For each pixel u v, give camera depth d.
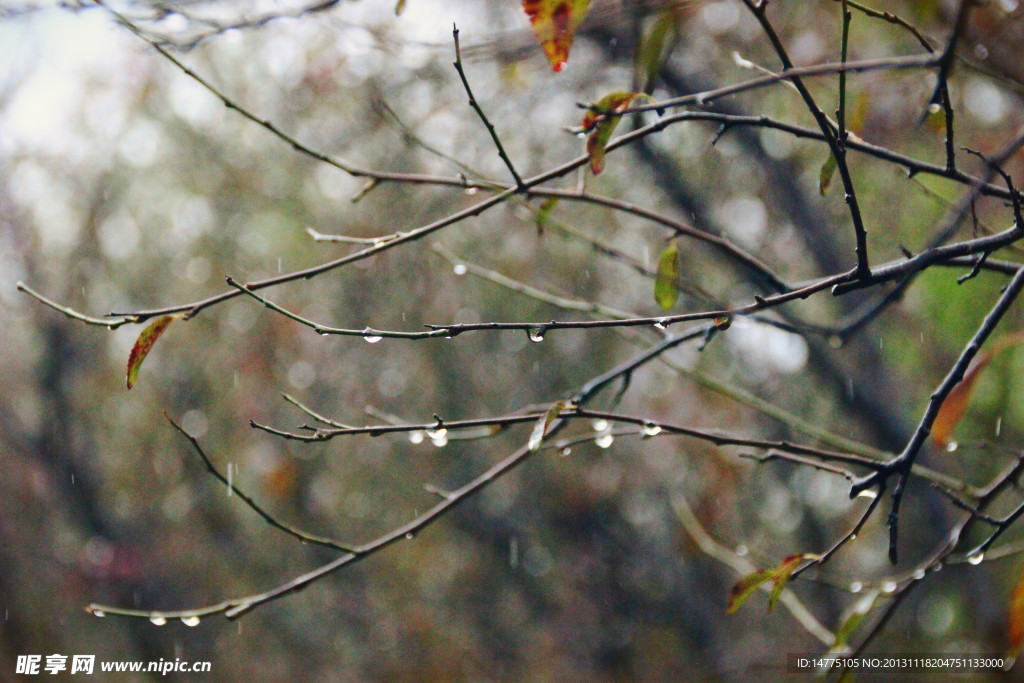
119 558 10.40
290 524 11.23
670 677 10.89
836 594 9.38
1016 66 2.80
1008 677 4.24
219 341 9.84
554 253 7.33
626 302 7.54
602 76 4.14
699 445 8.27
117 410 10.55
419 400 9.98
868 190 5.18
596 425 2.16
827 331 2.54
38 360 9.93
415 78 3.07
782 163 6.23
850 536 1.86
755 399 2.87
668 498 9.90
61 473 10.09
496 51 2.05
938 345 5.22
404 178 2.08
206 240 9.84
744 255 2.32
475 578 12.57
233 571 11.77
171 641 10.85
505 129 5.39
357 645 12.76
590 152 1.76
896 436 5.77
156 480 10.52
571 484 10.42
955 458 5.82
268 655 12.68
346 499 11.41
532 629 12.72
